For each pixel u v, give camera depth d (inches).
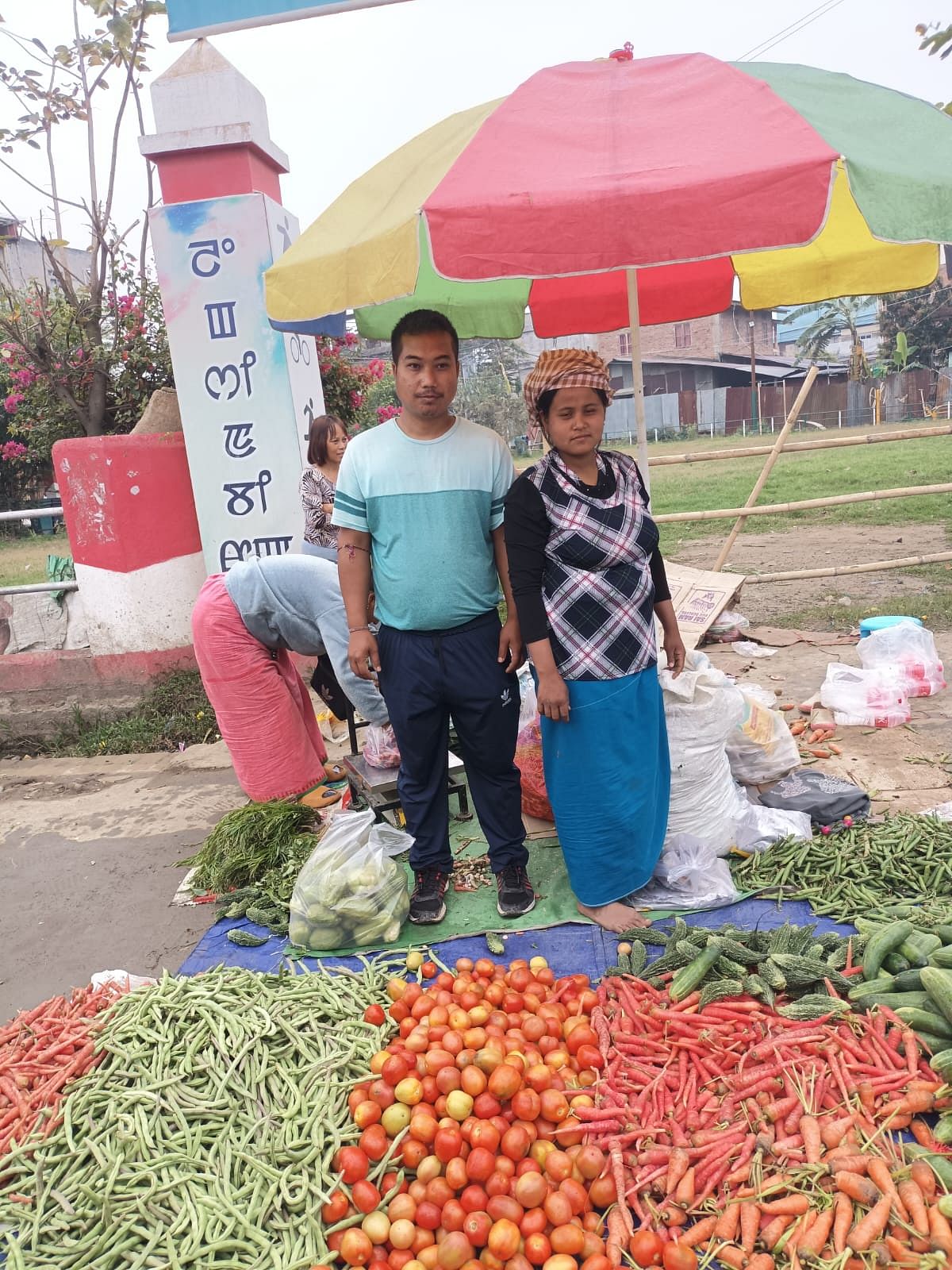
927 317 1337.4
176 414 242.2
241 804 190.1
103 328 283.3
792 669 235.1
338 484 121.5
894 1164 79.8
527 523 113.9
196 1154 88.1
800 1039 93.7
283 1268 77.2
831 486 629.9
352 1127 89.4
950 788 156.1
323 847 128.7
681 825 135.6
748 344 1541.6
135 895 153.6
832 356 1531.7
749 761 154.7
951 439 951.6
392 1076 91.1
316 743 190.5
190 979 113.2
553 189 91.3
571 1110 88.5
